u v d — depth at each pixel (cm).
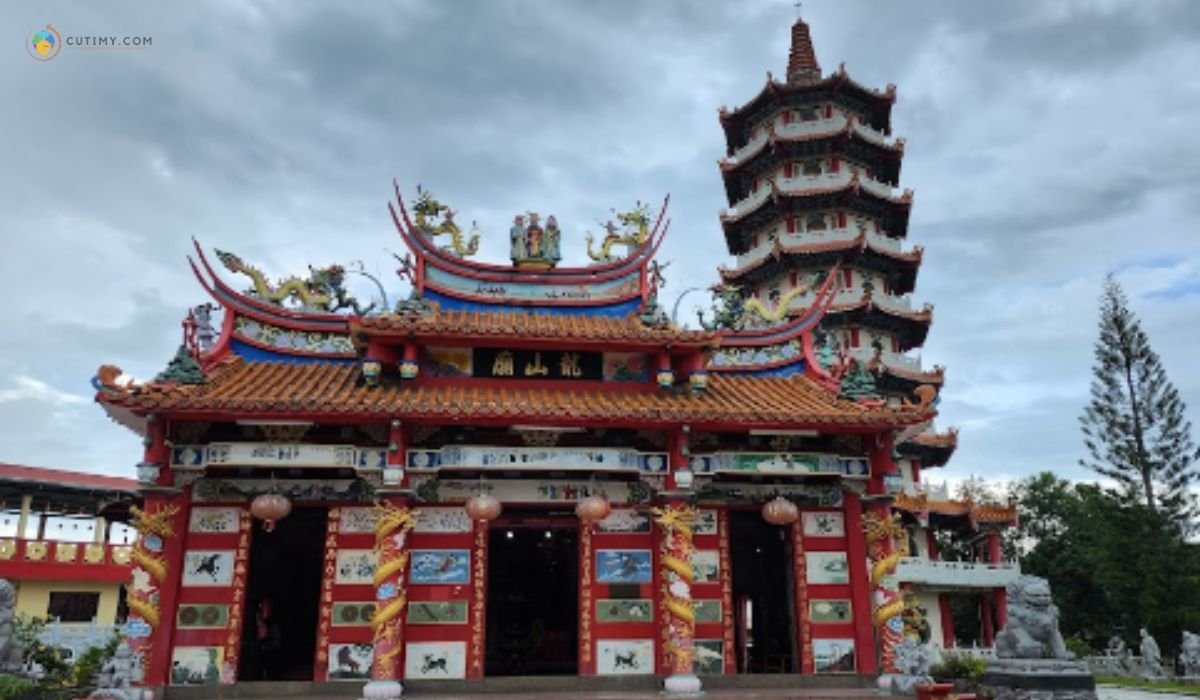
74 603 4162
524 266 2319
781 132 5612
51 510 4744
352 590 1870
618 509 2009
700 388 2053
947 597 4994
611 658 1906
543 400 1953
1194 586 5034
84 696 1689
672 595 1845
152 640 1738
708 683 1909
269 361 2062
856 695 1777
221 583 1833
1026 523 7288
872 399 2053
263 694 1775
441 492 1970
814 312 2355
